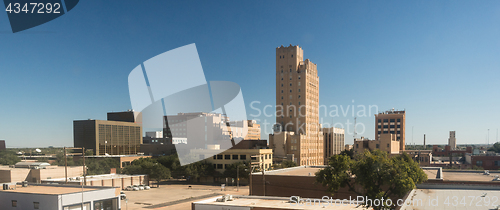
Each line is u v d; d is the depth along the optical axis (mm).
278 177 62625
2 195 55812
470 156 164000
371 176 38875
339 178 41062
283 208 41969
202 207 45906
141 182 122500
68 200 51625
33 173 96312
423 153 175375
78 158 159125
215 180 139875
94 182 101188
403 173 39094
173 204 86438
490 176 69125
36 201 52156
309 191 59938
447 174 73625
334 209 41938
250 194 64125
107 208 58281
